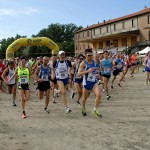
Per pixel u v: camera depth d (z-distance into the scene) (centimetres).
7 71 1141
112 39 7062
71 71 966
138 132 698
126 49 5888
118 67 1608
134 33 6391
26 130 751
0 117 925
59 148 598
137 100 1197
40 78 964
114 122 811
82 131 724
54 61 994
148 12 6178
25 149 599
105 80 1229
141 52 4281
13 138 681
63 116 917
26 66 938
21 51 9669
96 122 818
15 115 954
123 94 1385
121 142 623
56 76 955
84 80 880
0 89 1603
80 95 1104
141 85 1755
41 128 767
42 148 601
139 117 868
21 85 916
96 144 615
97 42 7650
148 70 1761
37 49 9688
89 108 1045
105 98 1273
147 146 591
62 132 721
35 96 1419
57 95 1373
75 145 614
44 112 994
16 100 1309
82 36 8656
